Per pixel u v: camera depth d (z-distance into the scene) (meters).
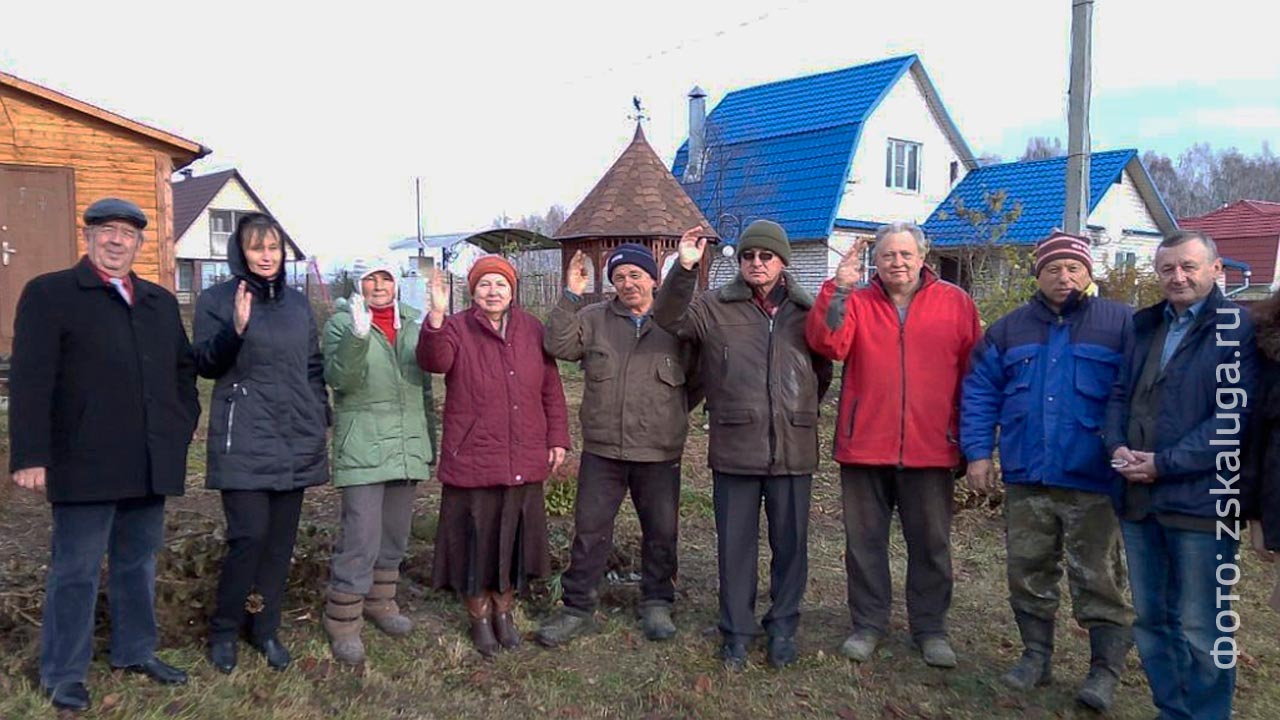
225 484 3.87
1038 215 22.11
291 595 4.67
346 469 4.20
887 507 4.50
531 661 4.36
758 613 5.00
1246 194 69.00
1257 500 3.38
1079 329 3.98
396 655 4.35
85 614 3.62
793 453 4.30
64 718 3.52
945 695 4.15
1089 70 9.63
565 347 4.41
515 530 4.42
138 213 3.62
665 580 4.70
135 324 3.63
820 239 21.28
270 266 3.92
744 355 4.30
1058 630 4.88
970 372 4.23
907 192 23.97
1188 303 3.54
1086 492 3.94
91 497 3.51
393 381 4.30
